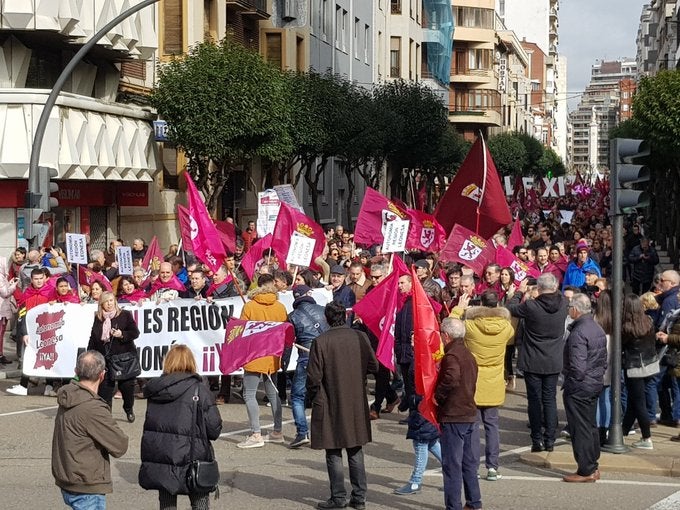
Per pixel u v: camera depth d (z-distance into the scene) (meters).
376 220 19.55
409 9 70.00
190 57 29.48
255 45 42.06
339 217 55.03
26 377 16.91
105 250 28.94
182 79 28.67
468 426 9.66
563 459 11.89
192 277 16.56
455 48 102.19
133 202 30.00
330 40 51.56
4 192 24.92
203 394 8.28
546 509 9.93
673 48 92.00
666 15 99.00
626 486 10.92
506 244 25.06
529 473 11.61
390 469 11.89
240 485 10.96
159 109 29.19
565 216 45.56
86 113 26.25
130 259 19.25
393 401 15.54
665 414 14.49
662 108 39.38
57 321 16.61
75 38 25.86
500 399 11.10
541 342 12.25
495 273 16.59
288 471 11.64
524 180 68.88
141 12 28.41
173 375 8.29
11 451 12.58
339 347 10.01
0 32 25.11
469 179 18.62
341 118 38.25
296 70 43.25
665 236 59.25
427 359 9.76
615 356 12.29
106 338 13.91
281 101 30.09
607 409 12.54
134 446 12.94
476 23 100.88
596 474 11.14
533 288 14.66
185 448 8.17
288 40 43.94
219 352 16.17
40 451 12.58
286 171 39.22
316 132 37.62
